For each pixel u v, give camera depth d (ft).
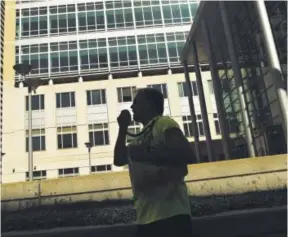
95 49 176.24
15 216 23.18
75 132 166.61
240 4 76.84
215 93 90.27
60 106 169.48
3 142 160.97
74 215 21.66
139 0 183.73
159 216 7.93
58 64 174.29
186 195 8.28
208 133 102.68
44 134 165.37
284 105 53.67
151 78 171.53
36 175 160.76
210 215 17.66
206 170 27.50
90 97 170.60
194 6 183.21
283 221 16.56
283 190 24.20
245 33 79.30
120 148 9.24
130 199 27.78
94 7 183.11
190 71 168.96
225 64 95.66
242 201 20.90
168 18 179.63
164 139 8.17
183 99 167.02
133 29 178.50
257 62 74.33
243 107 77.92
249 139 76.79
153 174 8.20
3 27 178.09
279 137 66.80
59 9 183.62
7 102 166.71
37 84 96.43
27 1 185.37
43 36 178.91
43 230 18.31
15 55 175.42
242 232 16.34
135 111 9.14
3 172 157.69
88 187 28.84
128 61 173.78
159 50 174.70
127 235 16.76
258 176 27.35
